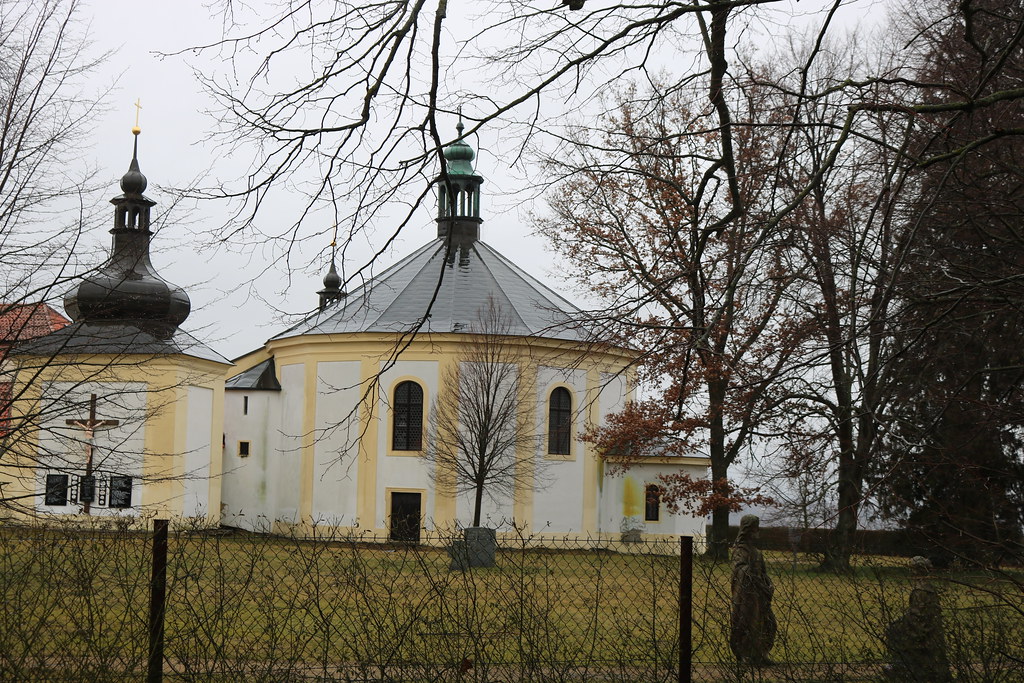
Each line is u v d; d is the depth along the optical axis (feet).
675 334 38.37
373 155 27.35
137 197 149.18
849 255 37.88
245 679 30.25
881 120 36.14
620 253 72.49
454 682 30.25
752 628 33.83
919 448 32.55
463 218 167.63
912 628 32.78
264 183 26.91
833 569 34.91
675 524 152.05
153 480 58.54
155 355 59.36
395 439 147.43
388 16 26.68
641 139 36.96
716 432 72.13
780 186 40.93
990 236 35.01
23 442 52.85
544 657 31.58
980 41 39.09
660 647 33.42
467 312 152.66
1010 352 40.68
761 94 40.88
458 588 31.19
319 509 150.10
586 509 149.07
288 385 157.99
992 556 31.17
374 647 30.32
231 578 30.58
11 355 51.34
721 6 28.07
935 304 33.37
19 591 31.07
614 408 154.40
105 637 31.42
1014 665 31.68
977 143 27.25
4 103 46.16
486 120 27.91
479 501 130.41
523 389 142.41
